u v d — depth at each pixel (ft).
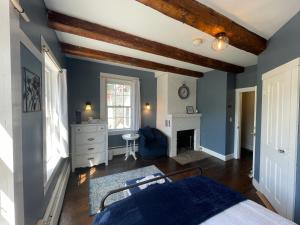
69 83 12.39
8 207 3.08
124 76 14.52
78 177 10.18
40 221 4.65
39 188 4.83
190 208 4.32
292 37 6.09
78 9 5.90
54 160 7.79
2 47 2.97
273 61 7.40
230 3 5.30
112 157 13.87
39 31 5.15
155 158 13.80
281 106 6.57
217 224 3.75
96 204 7.50
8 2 2.97
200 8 5.25
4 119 3.02
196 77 15.97
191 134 16.61
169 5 4.74
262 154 8.20
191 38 8.00
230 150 13.91
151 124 16.24
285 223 3.73
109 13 6.07
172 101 15.06
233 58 10.88
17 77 3.26
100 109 13.58
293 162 5.73
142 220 3.92
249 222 3.78
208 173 11.00
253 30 7.06
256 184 8.95
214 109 14.58
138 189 6.48
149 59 11.85
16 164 3.20
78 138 11.12
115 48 9.89
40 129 4.99
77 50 9.61
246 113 17.01
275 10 5.69
